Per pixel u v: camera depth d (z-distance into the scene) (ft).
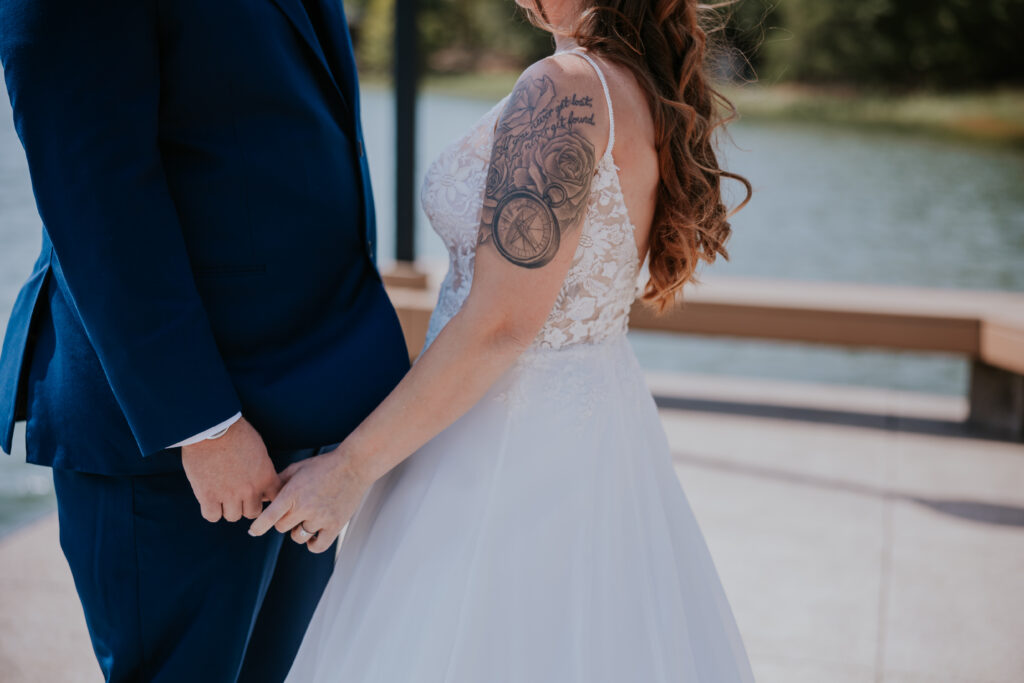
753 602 9.59
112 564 5.12
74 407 4.91
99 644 5.32
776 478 12.98
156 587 5.15
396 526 5.02
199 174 4.75
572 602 4.66
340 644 5.03
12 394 5.17
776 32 92.27
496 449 4.80
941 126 88.84
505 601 4.63
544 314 4.43
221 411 4.54
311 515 4.54
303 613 6.17
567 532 4.73
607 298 4.86
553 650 4.62
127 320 4.33
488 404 4.87
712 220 5.15
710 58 5.49
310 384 5.01
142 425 4.44
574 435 4.83
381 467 4.61
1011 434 15.15
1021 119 86.28
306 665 5.23
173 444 4.48
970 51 89.15
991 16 87.92
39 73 4.23
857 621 9.26
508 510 4.71
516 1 5.04
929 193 56.29
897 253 39.14
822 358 24.30
